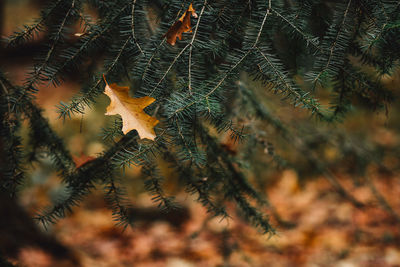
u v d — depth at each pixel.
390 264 4.18
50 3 1.79
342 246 4.48
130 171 4.84
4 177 1.80
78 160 1.84
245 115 2.10
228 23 1.77
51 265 3.85
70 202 1.80
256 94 2.15
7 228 3.92
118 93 1.72
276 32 1.82
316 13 1.83
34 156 1.92
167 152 1.86
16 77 1.86
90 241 4.55
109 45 1.84
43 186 4.29
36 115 1.90
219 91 1.73
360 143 3.46
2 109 1.79
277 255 4.29
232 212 3.41
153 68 1.75
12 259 3.58
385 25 1.71
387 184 4.97
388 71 1.78
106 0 1.80
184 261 4.30
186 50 1.75
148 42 1.77
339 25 1.75
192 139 1.76
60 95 3.78
